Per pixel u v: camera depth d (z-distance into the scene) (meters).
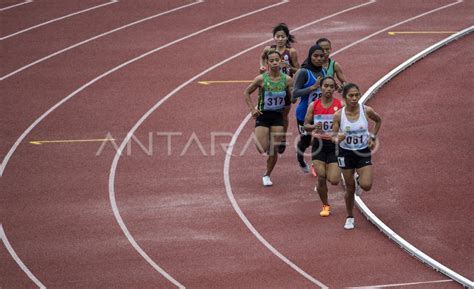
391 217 38.72
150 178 43.22
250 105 40.59
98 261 35.38
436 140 46.50
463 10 70.12
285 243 36.69
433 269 34.16
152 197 41.25
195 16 69.88
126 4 73.44
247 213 39.53
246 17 69.31
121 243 36.91
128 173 43.84
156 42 64.00
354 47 61.81
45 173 43.94
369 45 62.22
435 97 52.69
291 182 42.66
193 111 51.34
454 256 35.22
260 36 64.62
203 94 54.00
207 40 64.12
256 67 58.47
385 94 53.53
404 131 47.78
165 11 71.38
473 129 47.75
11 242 37.12
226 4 72.88
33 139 48.03
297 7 71.69
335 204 40.34
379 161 44.34
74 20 69.62
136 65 59.47
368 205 39.97
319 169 37.97
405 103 51.91
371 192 41.19
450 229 37.44
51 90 55.34
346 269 34.28
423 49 61.06
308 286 33.00
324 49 40.00
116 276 34.12
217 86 55.28
